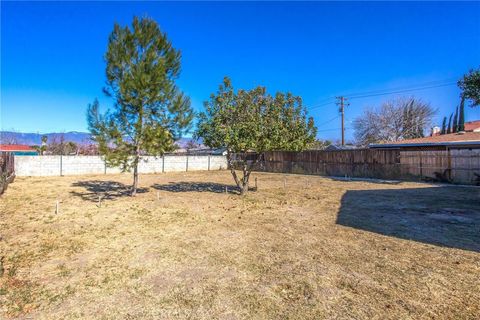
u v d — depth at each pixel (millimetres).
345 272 4270
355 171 20344
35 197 11672
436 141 18109
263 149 11453
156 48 11102
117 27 10648
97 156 23344
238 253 5109
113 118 10453
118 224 7242
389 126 38438
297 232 6391
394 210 8625
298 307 3342
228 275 4219
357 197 11180
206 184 16344
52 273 4332
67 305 3434
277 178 19641
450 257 4789
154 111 10938
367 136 39625
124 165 10648
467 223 7012
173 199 10945
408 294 3598
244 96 11484
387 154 18656
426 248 5246
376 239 5812
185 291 3752
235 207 9320
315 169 22719
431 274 4152
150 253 5160
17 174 20797
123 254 5125
